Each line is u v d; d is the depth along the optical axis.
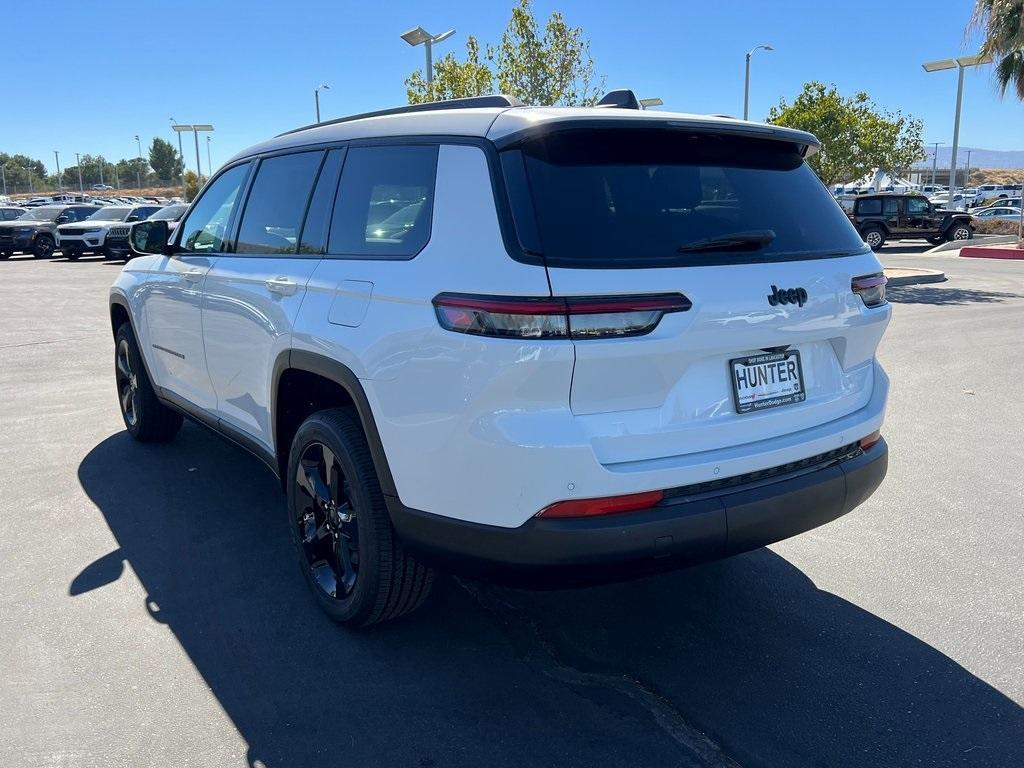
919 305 12.81
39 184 125.88
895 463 5.30
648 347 2.47
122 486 4.82
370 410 2.82
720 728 2.69
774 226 2.90
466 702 2.82
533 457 2.42
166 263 4.71
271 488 4.80
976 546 4.06
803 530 2.89
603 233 2.52
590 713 2.77
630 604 3.50
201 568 3.79
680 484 2.58
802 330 2.84
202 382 4.36
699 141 2.90
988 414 6.43
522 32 14.01
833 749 2.59
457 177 2.73
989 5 17.56
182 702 2.80
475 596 3.55
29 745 2.57
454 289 2.55
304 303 3.21
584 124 2.61
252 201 3.95
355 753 2.56
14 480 4.90
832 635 3.26
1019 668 3.03
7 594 3.52
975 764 2.53
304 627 3.30
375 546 2.97
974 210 43.28
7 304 14.31
